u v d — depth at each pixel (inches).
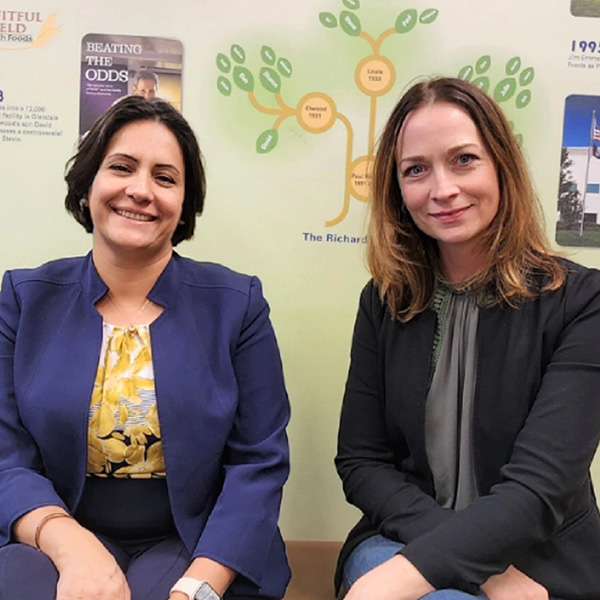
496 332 43.0
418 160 42.4
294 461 61.2
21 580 37.5
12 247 58.1
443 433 44.9
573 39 58.0
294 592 59.4
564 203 59.2
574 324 41.1
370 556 42.6
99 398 42.9
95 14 56.2
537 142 58.7
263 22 56.8
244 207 58.6
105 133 42.7
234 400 44.4
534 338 41.9
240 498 43.3
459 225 42.1
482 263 44.1
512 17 57.6
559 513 39.3
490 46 57.7
